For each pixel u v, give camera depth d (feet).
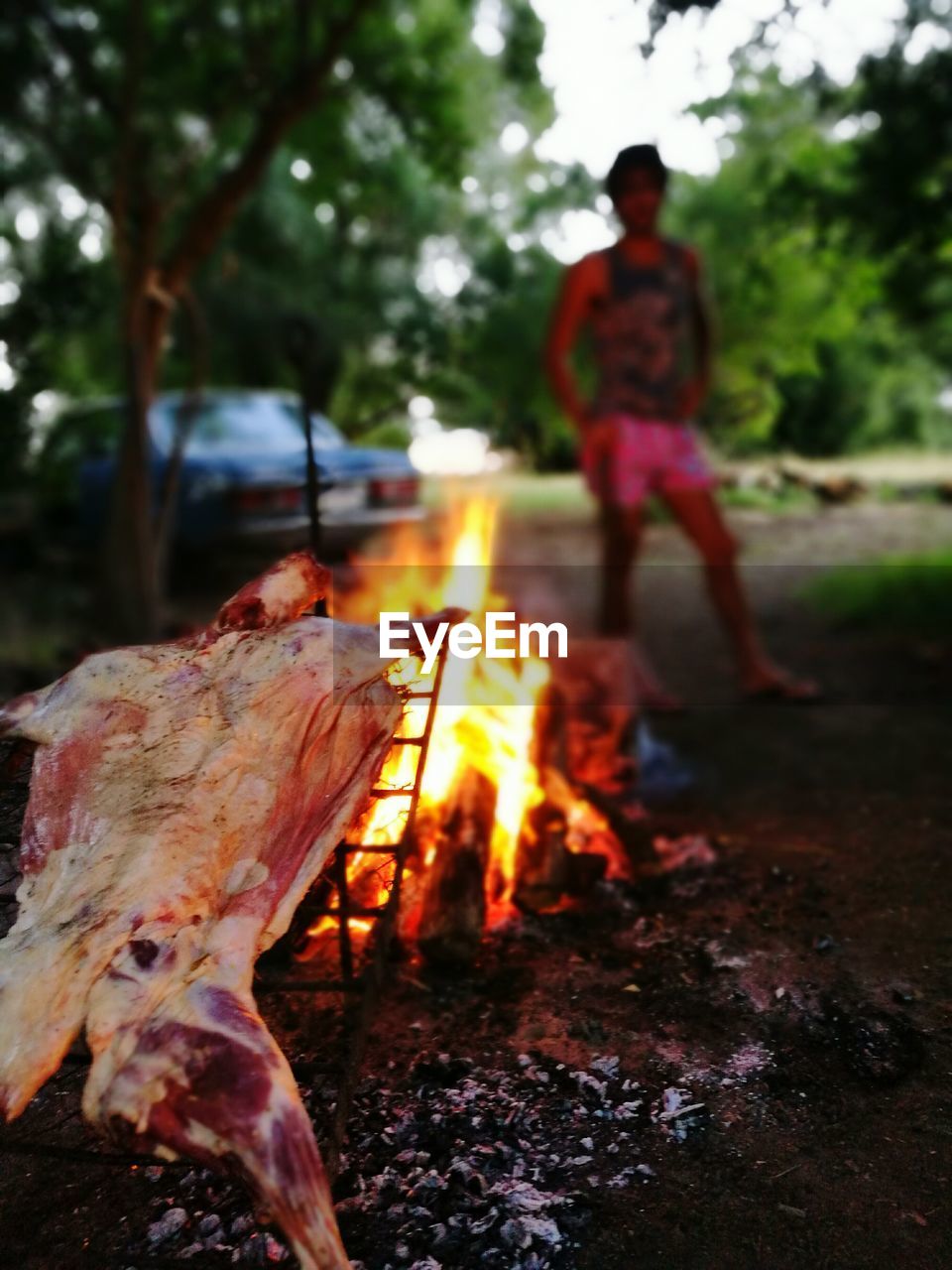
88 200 25.26
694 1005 8.30
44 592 29.84
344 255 59.06
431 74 30.53
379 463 29.94
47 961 5.40
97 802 6.25
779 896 10.19
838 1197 6.24
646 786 14.19
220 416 31.01
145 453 24.09
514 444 71.87
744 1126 6.90
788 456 81.56
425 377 56.85
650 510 47.29
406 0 30.40
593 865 10.16
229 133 36.19
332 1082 7.41
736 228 46.98
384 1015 8.30
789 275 45.01
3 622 25.72
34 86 26.84
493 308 54.13
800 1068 7.49
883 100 22.35
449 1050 7.80
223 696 6.70
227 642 7.07
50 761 6.48
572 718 14.87
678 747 16.12
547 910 9.93
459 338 55.88
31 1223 6.28
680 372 17.40
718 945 9.22
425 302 57.26
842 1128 6.86
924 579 27.40
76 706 6.70
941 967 8.77
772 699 18.54
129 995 5.21
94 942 5.45
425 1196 6.26
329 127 31.68
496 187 56.24
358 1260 5.82
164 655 7.06
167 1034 5.00
